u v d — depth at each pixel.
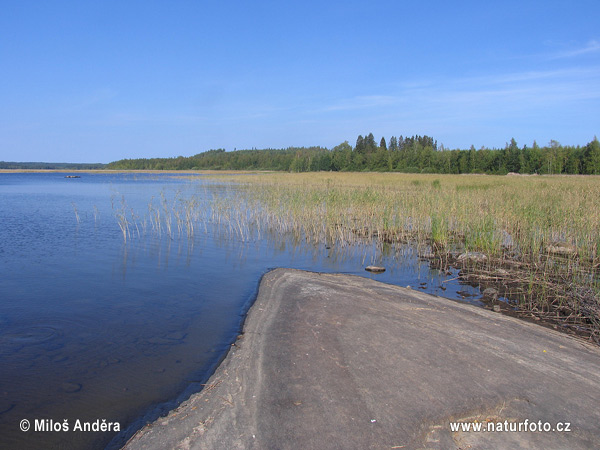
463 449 3.58
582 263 10.27
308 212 16.09
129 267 10.33
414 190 24.81
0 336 6.15
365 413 4.02
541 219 12.89
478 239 12.40
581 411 4.12
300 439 3.65
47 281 9.01
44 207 22.38
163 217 18.84
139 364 5.30
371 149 100.19
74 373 5.08
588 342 6.06
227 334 6.25
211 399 4.35
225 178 52.44
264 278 9.22
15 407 4.38
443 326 6.26
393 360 5.09
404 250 12.70
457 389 4.45
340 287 8.37
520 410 4.11
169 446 3.63
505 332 6.14
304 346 5.53
